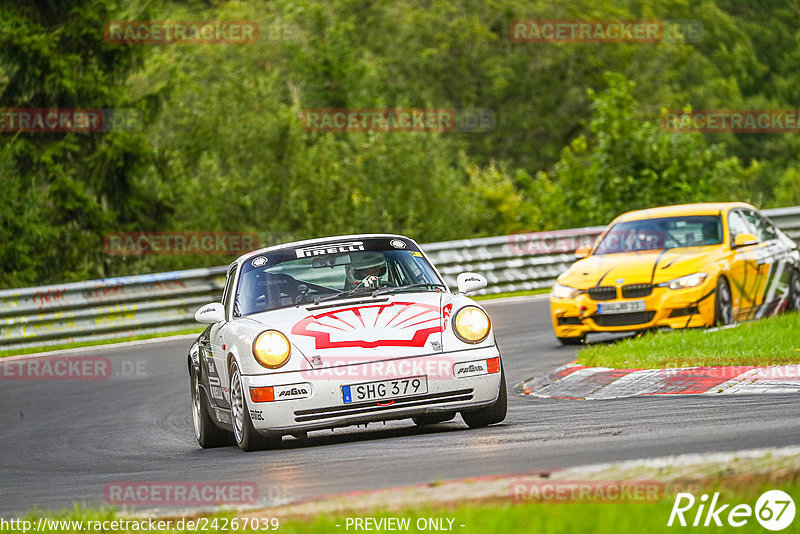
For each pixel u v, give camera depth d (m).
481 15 198.62
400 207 112.50
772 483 18.20
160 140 120.00
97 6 108.19
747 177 128.25
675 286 46.38
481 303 72.44
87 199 106.69
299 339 29.62
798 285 52.75
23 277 101.25
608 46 194.00
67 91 105.19
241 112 116.50
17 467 34.09
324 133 122.56
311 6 152.62
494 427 30.56
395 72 190.75
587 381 37.34
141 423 41.41
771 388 32.31
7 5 106.94
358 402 29.11
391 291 31.95
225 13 184.25
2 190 101.31
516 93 195.38
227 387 31.70
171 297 71.44
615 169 104.81
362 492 20.75
